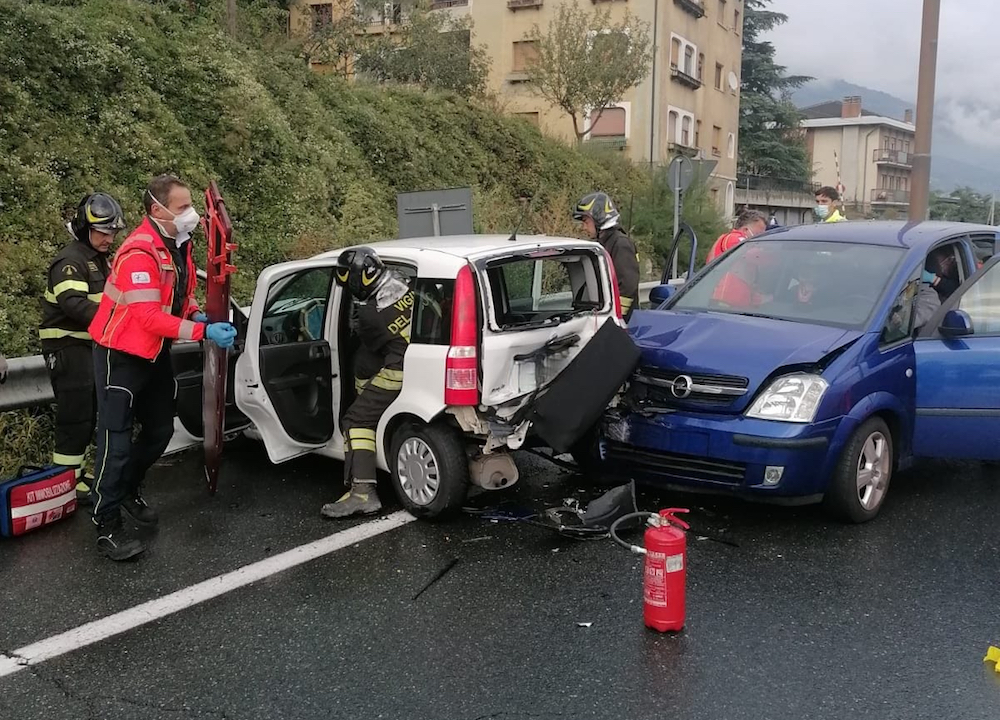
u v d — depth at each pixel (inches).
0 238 318.3
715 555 179.6
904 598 159.0
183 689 133.0
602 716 123.0
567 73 965.2
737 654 139.8
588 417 191.3
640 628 149.4
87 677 136.8
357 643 146.2
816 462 184.9
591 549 184.9
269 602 161.9
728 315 221.8
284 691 131.8
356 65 839.7
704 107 1446.9
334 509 204.2
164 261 179.8
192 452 260.8
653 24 1205.1
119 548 181.0
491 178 746.2
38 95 377.1
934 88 437.7
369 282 196.2
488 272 204.7
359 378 211.6
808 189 2015.3
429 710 125.7
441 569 175.3
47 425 248.4
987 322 216.8
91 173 371.9
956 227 242.7
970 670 133.8
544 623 151.9
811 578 167.9
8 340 281.6
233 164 451.8
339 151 560.4
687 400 195.2
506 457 200.7
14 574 176.1
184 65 458.9
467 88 887.1
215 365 191.9
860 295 213.0
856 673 133.3
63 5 448.1
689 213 860.0
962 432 210.5
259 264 434.3
